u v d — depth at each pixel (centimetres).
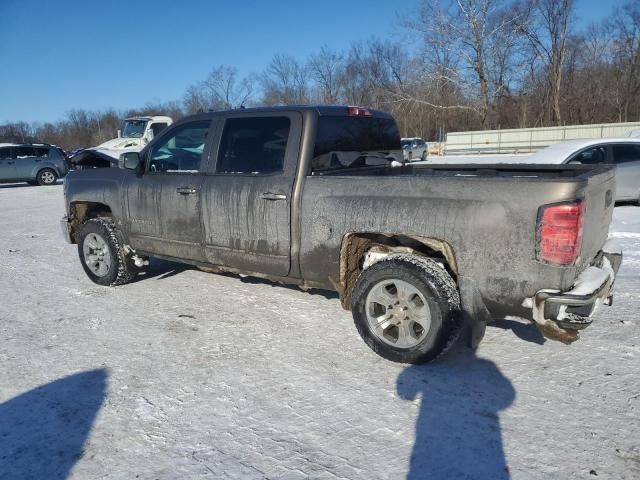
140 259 569
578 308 321
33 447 285
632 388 328
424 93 4519
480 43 4231
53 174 2206
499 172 477
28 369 376
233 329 441
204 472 262
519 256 317
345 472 259
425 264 349
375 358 380
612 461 262
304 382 348
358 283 377
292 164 410
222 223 453
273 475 258
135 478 259
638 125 3422
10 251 811
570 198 299
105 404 326
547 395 324
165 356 393
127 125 1969
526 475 254
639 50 4194
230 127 456
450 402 319
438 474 256
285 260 419
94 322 468
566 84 4588
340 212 381
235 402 325
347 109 449
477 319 347
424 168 510
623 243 706
